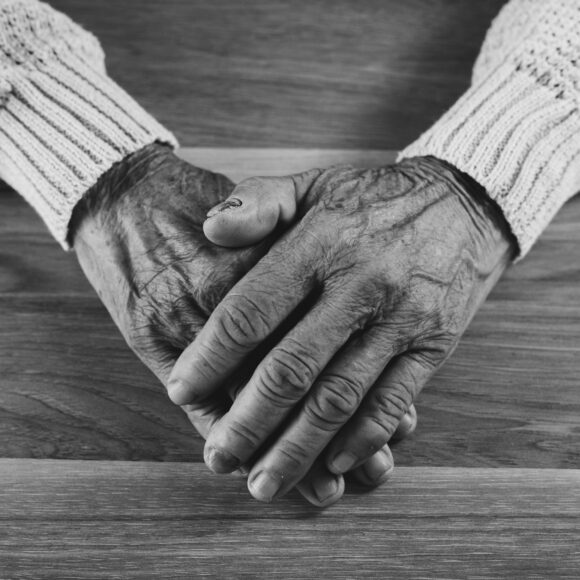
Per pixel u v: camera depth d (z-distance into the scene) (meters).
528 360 0.56
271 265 0.51
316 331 0.50
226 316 0.50
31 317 0.57
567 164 0.56
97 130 0.55
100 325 0.57
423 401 0.55
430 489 0.53
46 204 0.55
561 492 0.52
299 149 0.64
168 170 0.55
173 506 0.52
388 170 0.55
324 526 0.52
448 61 0.68
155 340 0.53
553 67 0.56
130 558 0.51
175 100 0.66
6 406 0.55
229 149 0.64
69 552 0.51
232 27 0.70
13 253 0.60
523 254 0.56
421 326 0.52
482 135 0.55
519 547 0.51
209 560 0.51
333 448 0.51
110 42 0.69
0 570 0.50
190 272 0.52
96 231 0.55
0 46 0.56
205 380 0.51
